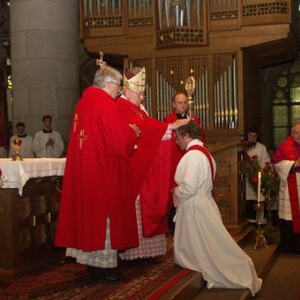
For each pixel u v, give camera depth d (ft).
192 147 17.51
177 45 33.14
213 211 17.63
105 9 34.37
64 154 32.89
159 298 14.32
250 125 36.17
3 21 41.86
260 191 26.61
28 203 17.90
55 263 19.11
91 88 15.92
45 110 33.01
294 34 35.37
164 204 17.38
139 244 17.83
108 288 15.40
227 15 33.19
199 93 34.14
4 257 17.21
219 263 17.42
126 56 34.71
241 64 33.40
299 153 26.58
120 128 15.33
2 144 40.60
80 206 15.37
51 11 33.01
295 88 43.42
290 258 26.35
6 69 41.39
